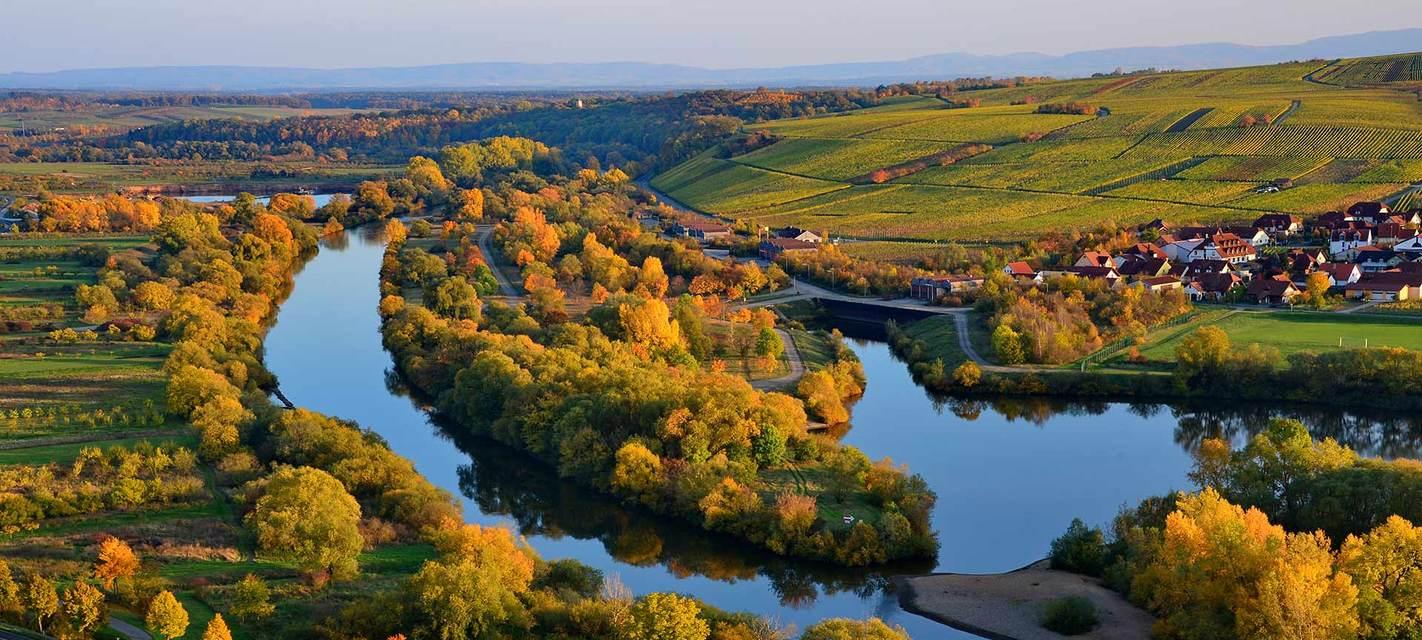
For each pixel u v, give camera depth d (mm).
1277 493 128250
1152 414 191250
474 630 96938
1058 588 119688
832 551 130625
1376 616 99750
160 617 92000
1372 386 189375
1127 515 129000
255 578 105562
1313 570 97938
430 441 175375
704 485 141875
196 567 112938
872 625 96438
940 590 122375
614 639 98250
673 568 131250
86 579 105938
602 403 160000
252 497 130875
